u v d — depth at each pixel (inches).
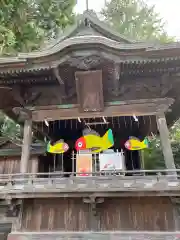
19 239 298.0
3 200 301.4
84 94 358.9
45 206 318.7
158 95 376.2
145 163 761.0
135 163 518.6
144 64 339.6
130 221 300.2
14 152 641.0
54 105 383.6
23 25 637.9
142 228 295.3
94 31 378.6
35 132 503.2
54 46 332.2
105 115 370.0
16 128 896.3
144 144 395.5
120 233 291.7
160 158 770.8
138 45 323.9
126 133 533.3
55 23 755.4
